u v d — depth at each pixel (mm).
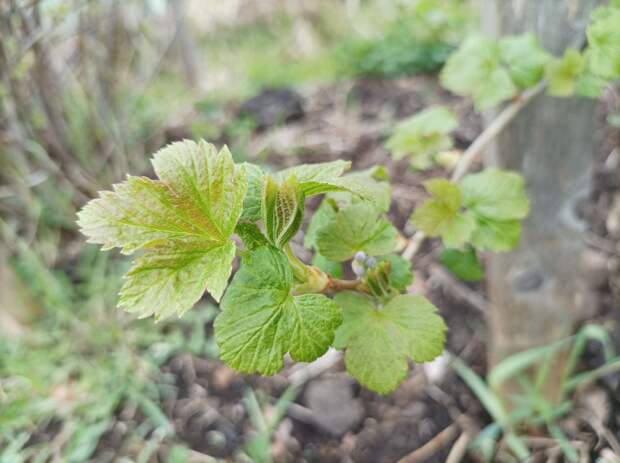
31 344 379
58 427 334
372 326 142
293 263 128
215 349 367
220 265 104
